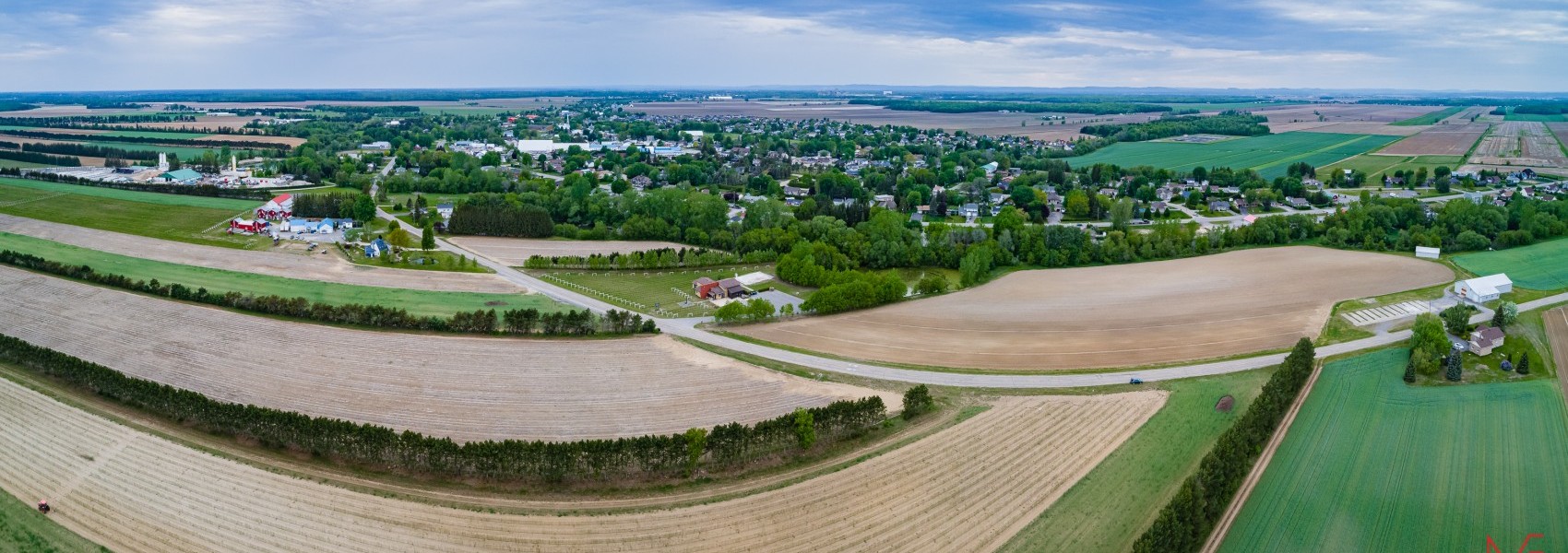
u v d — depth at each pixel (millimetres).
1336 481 94688
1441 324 135250
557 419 109312
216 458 95750
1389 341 141750
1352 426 108438
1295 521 87062
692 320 153250
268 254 195750
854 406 105312
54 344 133250
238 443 100062
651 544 82312
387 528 83625
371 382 119375
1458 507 89750
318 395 114750
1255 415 100250
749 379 123938
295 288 167000
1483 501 90812
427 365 126000
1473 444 103625
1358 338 143500
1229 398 116938
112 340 134750
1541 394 118750
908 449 101875
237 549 79750
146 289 159875
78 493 88250
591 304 162625
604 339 138500
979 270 184875
